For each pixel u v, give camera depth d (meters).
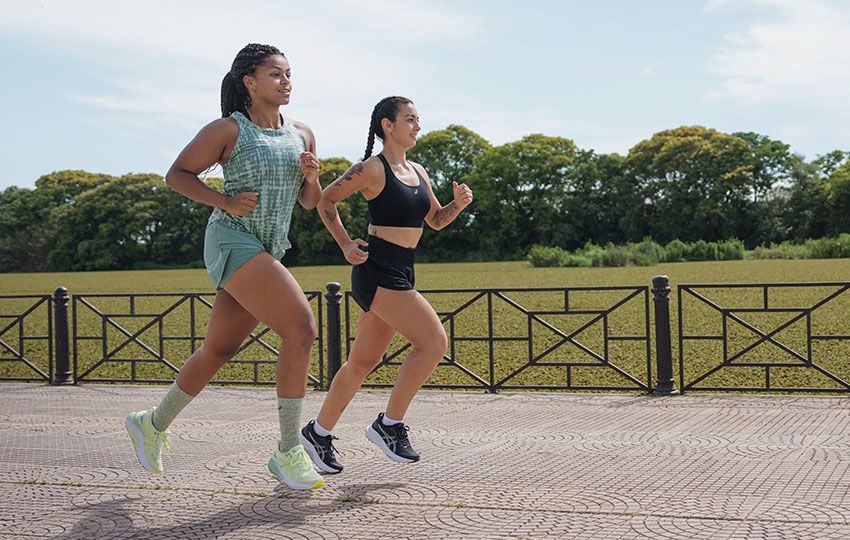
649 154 79.62
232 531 3.69
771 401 6.98
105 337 9.12
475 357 11.04
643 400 7.22
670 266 50.12
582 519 3.75
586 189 81.69
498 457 5.11
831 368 9.46
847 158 78.00
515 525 3.68
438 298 25.11
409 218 4.39
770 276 34.34
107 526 3.80
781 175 75.06
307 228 80.25
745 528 3.55
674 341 12.29
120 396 8.19
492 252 81.19
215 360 4.32
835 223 71.62
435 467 4.86
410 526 3.70
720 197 74.50
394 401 4.51
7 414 7.12
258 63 4.22
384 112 4.51
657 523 3.66
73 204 85.38
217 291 4.30
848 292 23.14
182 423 6.54
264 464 5.03
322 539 3.54
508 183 81.44
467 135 84.31
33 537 3.65
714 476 4.50
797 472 4.53
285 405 4.13
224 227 4.16
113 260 82.19
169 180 4.11
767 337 7.34
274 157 4.18
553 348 7.86
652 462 4.88
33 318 20.95
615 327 14.59
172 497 4.29
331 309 8.24
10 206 87.94
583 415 6.57
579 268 50.59
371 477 4.63
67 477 4.77
